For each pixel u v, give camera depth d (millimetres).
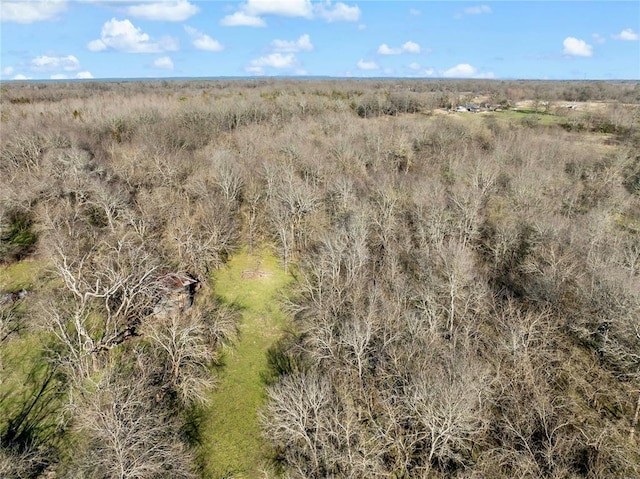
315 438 29984
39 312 44750
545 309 40094
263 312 49938
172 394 38219
